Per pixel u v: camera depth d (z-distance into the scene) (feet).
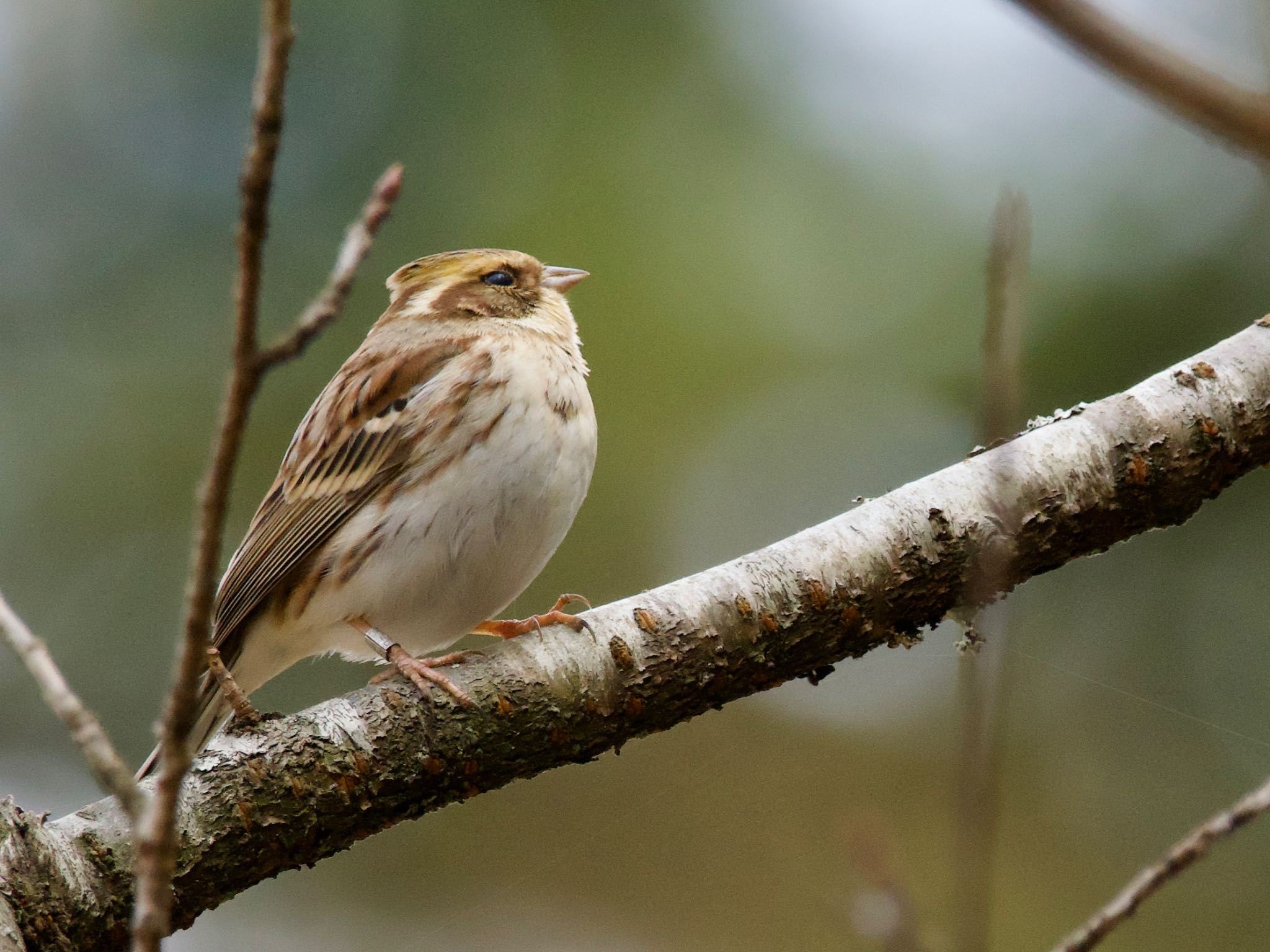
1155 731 40.19
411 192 48.24
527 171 48.21
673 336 47.29
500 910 36.63
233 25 49.37
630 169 47.96
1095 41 9.17
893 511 26.08
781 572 25.71
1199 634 41.65
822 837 35.32
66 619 47.29
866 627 25.80
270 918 44.19
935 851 35.83
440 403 30.63
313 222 48.37
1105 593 42.57
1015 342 15.15
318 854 23.95
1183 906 35.14
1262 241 41.68
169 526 47.70
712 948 34.19
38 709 47.65
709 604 25.48
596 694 24.95
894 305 47.03
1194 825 37.68
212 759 23.54
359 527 30.63
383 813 24.21
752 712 39.11
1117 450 26.21
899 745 38.55
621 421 47.16
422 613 30.99
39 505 47.32
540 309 35.14
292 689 47.78
